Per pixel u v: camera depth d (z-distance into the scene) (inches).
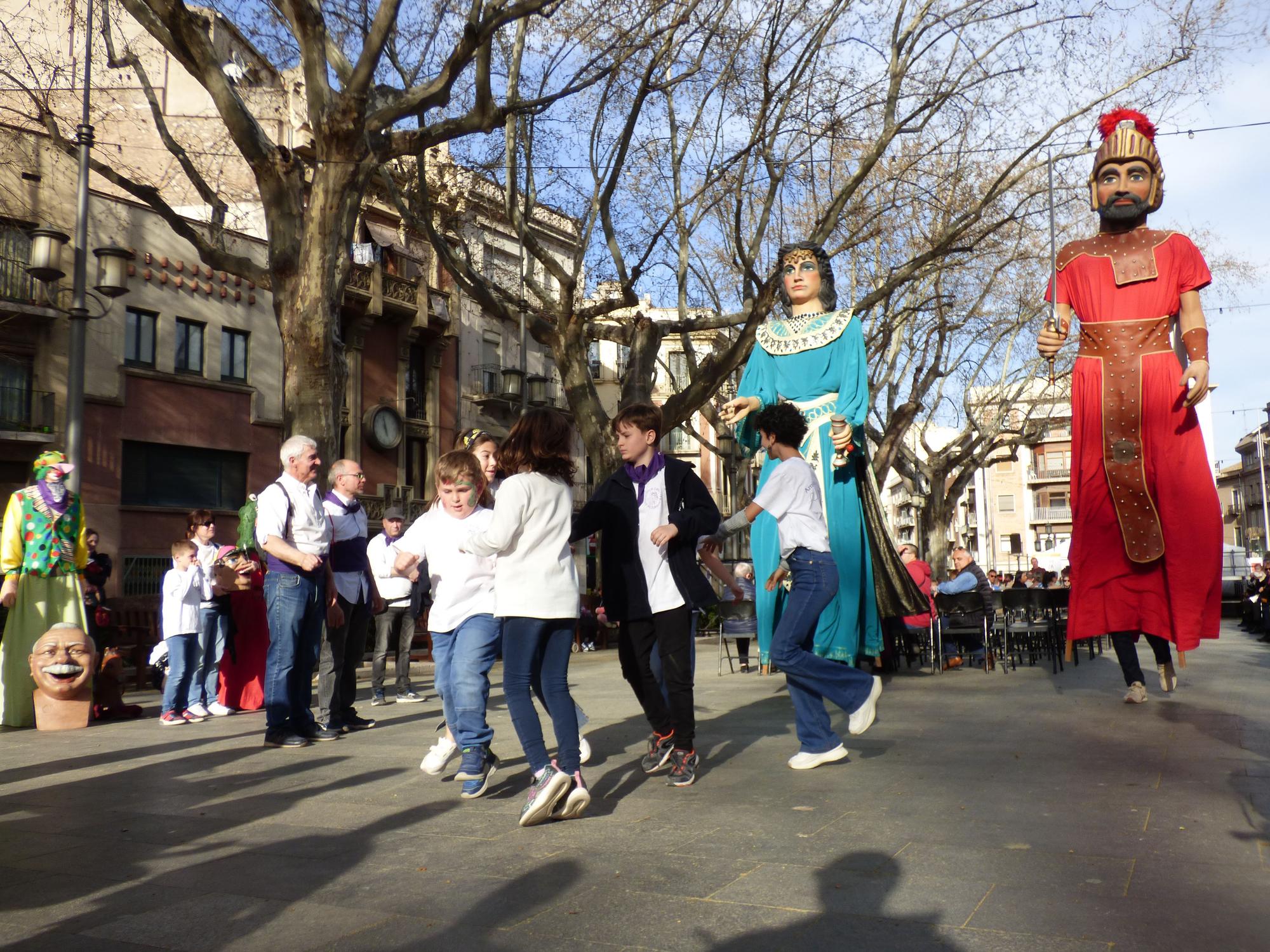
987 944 109.5
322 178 454.9
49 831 179.3
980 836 154.8
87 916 129.0
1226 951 106.4
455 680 207.2
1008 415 1376.7
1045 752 229.5
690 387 692.1
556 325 707.4
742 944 112.1
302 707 293.6
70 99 901.2
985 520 2458.2
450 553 215.5
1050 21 612.7
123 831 178.2
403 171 709.3
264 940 118.7
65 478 365.1
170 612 359.6
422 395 1343.5
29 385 923.4
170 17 463.5
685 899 128.5
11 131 852.6
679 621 209.0
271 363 1121.4
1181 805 172.1
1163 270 323.0
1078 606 332.5
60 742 303.6
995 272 937.5
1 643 350.3
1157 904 121.4
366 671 634.2
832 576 220.5
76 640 341.4
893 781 200.8
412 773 232.4
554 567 185.5
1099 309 331.3
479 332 1427.2
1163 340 324.2
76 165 936.9
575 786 180.7
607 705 357.1
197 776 235.0
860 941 111.9
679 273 729.0
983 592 473.4
